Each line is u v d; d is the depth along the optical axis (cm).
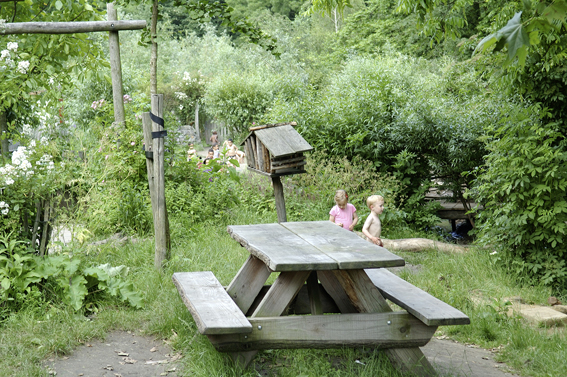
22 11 838
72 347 401
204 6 663
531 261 706
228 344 343
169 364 379
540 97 762
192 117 3469
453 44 2248
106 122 924
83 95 2055
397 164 1034
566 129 769
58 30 629
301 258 339
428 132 1028
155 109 605
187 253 684
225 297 385
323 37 3844
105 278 501
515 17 223
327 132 1084
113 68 884
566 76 729
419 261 784
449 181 1078
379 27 2972
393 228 973
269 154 517
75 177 668
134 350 408
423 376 368
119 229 794
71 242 575
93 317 472
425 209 1034
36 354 376
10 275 465
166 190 893
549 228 685
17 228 524
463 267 726
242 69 3328
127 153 880
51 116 814
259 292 454
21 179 519
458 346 477
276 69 3003
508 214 722
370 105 1091
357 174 994
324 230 438
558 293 666
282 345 351
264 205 978
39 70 829
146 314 473
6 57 668
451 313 347
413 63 2142
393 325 363
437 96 1194
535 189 674
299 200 982
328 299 454
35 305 463
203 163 1028
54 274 482
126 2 666
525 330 509
